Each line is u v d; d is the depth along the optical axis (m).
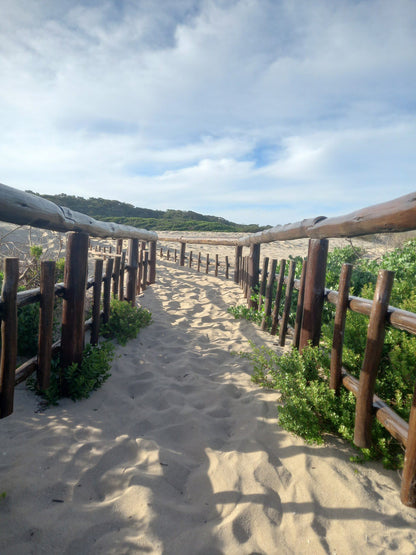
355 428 2.77
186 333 6.31
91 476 2.62
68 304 3.68
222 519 2.27
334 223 3.36
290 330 5.56
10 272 2.57
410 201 2.28
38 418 3.31
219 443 3.14
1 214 2.56
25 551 1.96
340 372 3.22
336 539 2.13
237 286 10.91
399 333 3.26
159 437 3.17
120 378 4.30
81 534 2.09
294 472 2.70
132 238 7.24
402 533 2.16
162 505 2.34
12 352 2.67
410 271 6.93
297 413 3.07
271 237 6.52
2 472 2.52
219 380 4.41
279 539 2.13
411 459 2.28
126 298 7.31
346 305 3.12
